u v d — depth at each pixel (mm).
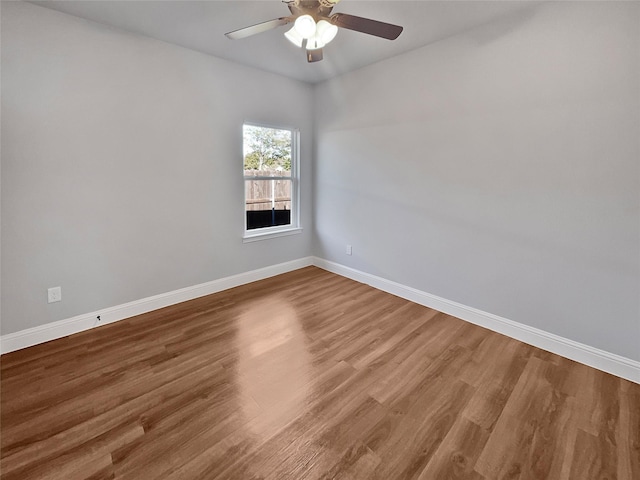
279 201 3973
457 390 1858
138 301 2820
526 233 2338
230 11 2203
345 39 2633
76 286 2471
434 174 2854
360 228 3639
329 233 4047
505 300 2506
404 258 3217
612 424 1603
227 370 2029
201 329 2568
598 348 2080
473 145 2557
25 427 1551
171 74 2783
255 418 1628
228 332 2523
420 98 2867
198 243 3176
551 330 2281
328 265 4137
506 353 2258
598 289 2053
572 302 2168
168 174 2877
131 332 2506
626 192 1896
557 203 2166
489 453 1433
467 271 2725
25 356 2160
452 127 2672
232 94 3211
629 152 1864
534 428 1576
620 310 1980
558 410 1700
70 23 2242
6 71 2039
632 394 1830
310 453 1425
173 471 1328
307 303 3111
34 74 2137
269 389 1854
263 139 3672
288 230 3998
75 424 1575
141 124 2660
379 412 1680
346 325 2662
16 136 2115
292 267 4141
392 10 2176
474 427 1582
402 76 2980
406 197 3115
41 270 2303
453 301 2854
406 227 3158
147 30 2500
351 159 3611
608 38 1870
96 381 1906
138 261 2785
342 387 1877
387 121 3180
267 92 3494
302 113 3891
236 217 3451
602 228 2002
